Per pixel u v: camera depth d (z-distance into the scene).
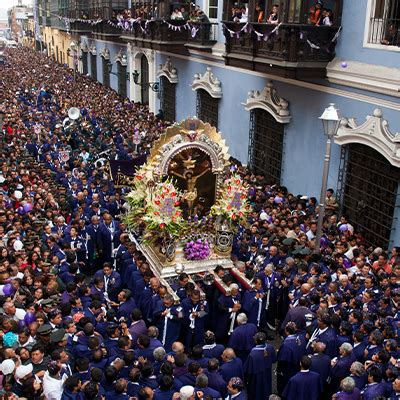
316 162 14.00
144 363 6.83
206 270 10.43
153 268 10.49
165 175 10.53
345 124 12.48
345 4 12.51
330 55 12.93
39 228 11.43
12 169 15.63
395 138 10.85
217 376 6.98
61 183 15.31
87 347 7.35
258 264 10.46
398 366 6.80
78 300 8.41
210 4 19.33
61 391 6.46
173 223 10.09
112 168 14.51
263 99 15.95
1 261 9.77
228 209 10.54
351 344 7.69
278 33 13.03
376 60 11.55
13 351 6.95
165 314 8.81
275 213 12.33
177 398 6.20
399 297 8.37
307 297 8.81
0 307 8.34
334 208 12.79
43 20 73.19
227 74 18.73
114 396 6.34
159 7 21.53
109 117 23.78
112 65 35.44
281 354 7.90
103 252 12.12
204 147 10.62
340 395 6.50
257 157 17.36
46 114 24.59
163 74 24.48
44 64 51.72
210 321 9.77
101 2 33.31
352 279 9.36
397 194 11.14
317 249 10.28
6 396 6.06
